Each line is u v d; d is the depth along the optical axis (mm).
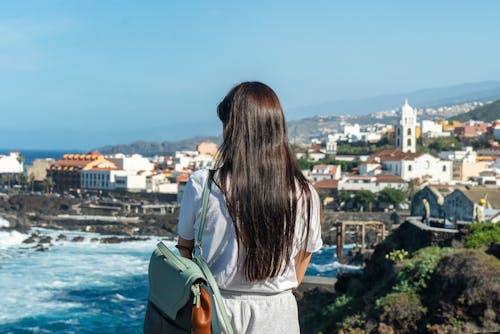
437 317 25797
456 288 26281
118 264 91125
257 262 3807
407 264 30281
